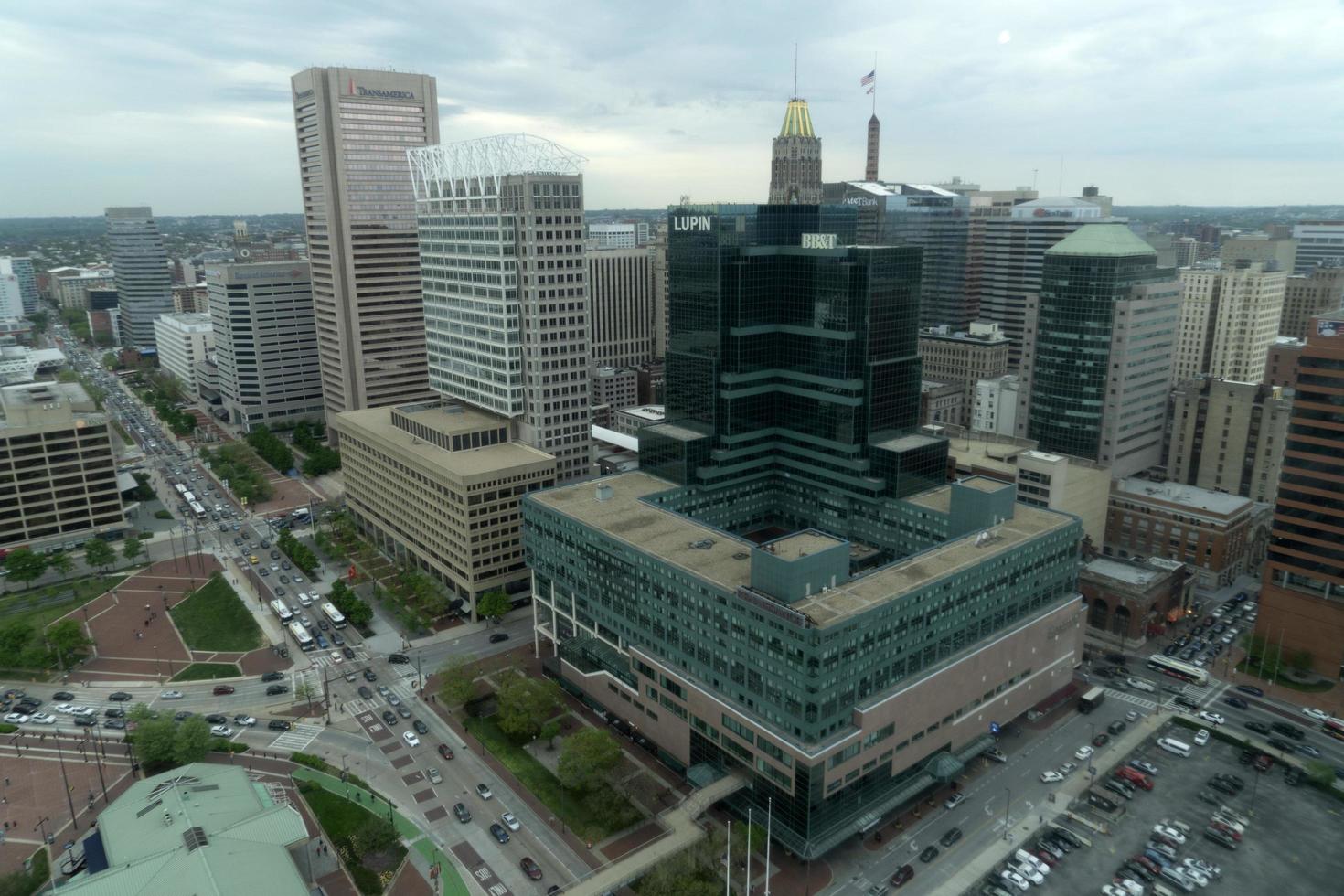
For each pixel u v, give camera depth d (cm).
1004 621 18212
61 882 14400
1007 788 16650
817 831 14725
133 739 17388
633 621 18562
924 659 16450
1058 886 14188
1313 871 14538
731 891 14088
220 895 12188
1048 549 18950
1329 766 17038
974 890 14150
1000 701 18100
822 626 14338
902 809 16112
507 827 15575
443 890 14150
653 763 17688
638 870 14000
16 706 19712
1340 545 19638
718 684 16388
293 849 14175
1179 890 14162
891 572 16800
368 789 16638
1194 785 16725
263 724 18850
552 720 18600
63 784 17062
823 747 14488
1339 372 19000
